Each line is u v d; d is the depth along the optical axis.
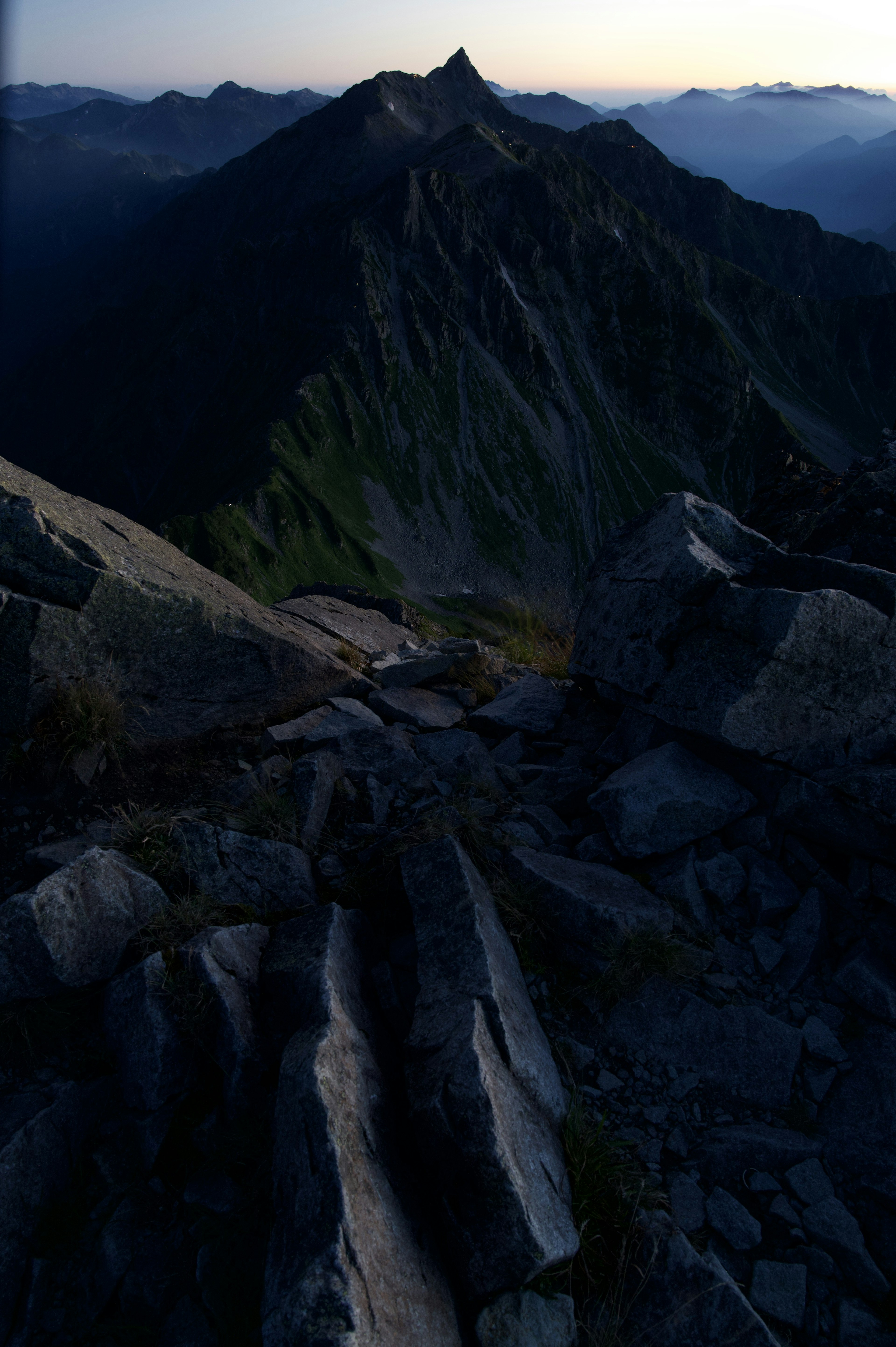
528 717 7.70
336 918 4.86
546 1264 3.40
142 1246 3.75
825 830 5.46
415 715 7.51
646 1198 3.96
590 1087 4.52
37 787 5.73
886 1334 3.58
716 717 5.75
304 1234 3.19
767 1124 4.36
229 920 5.06
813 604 5.42
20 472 6.83
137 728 6.39
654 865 5.80
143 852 5.33
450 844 5.25
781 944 5.20
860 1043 4.66
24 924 4.42
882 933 5.17
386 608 13.43
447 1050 3.88
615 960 4.88
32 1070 4.34
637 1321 3.54
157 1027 4.19
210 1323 3.49
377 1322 2.96
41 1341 3.56
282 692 7.26
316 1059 3.65
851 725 5.73
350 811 6.19
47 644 5.79
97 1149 4.12
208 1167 3.95
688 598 6.07
